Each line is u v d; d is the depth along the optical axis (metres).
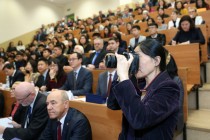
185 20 3.04
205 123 1.83
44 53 5.09
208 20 3.96
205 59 2.85
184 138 1.86
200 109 2.32
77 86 2.84
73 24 9.83
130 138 0.88
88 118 1.60
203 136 1.77
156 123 0.80
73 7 12.83
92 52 4.13
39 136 1.73
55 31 10.34
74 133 1.45
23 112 1.99
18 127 1.80
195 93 2.35
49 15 12.69
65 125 1.49
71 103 1.71
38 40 10.27
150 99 0.82
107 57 0.92
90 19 9.02
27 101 1.79
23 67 5.55
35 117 1.75
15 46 10.55
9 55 8.14
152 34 3.80
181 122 1.68
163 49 0.89
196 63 2.44
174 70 1.61
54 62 3.22
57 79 3.20
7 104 2.91
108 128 1.49
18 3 11.16
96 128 1.55
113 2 10.80
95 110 1.56
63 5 13.34
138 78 0.94
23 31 11.34
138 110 0.76
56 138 1.52
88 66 3.42
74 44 5.93
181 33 3.17
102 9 11.29
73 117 1.50
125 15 7.79
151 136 0.83
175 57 2.58
